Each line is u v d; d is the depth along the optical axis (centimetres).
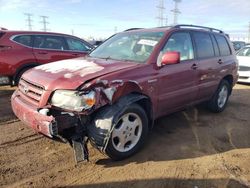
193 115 616
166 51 462
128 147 402
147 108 432
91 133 359
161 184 343
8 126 511
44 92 362
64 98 350
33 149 423
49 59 813
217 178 360
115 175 359
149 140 470
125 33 539
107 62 435
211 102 621
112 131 362
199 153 430
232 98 820
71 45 875
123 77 383
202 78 544
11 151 413
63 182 341
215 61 585
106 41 549
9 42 751
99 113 361
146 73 417
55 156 403
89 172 365
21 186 330
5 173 354
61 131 345
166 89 455
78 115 350
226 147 457
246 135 514
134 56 456
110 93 361
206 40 577
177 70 473
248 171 380
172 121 571
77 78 360
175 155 419
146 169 376
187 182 349
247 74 1046
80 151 352
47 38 821
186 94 504
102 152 378
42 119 341
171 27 502
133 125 401
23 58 764
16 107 402
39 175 354
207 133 515
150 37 480
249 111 678
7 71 746
